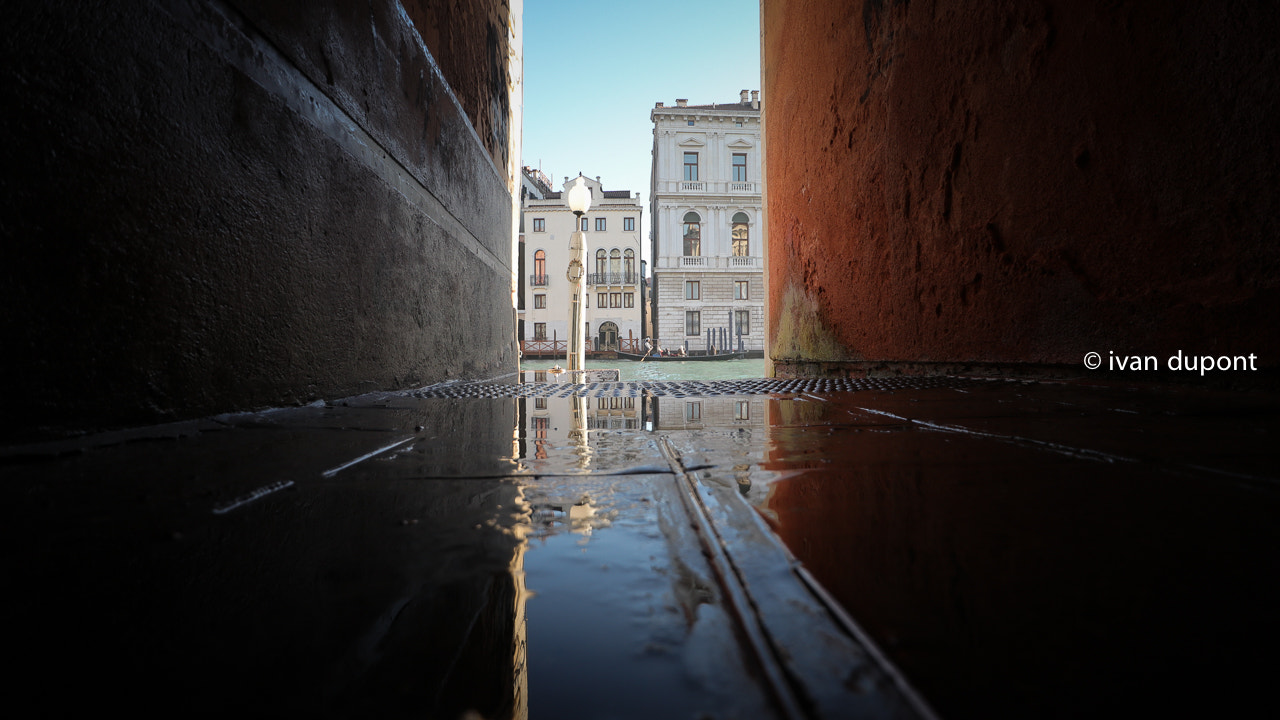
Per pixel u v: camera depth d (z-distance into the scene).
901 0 4.64
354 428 1.81
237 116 2.10
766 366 9.72
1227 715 0.32
